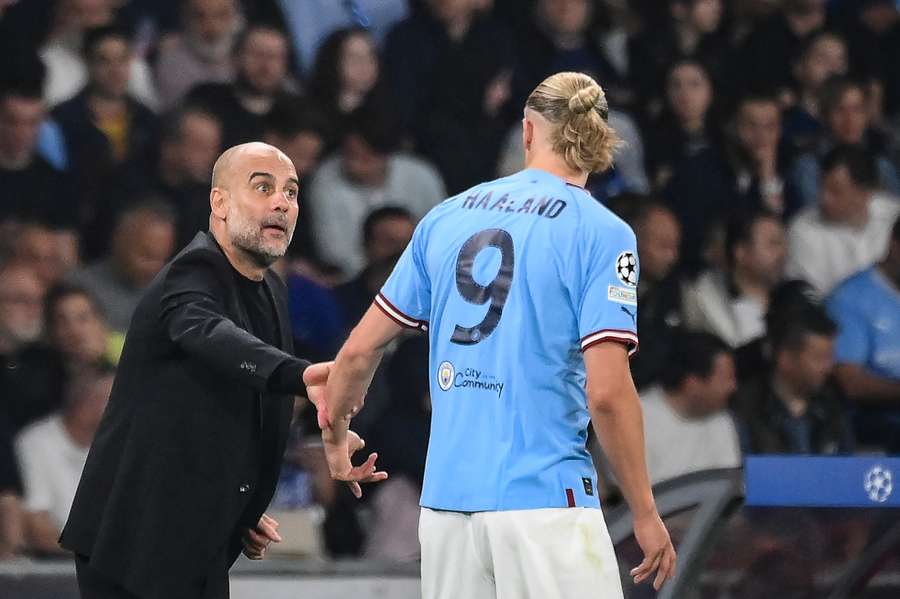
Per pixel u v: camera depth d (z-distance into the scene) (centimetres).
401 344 2531
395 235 2638
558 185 1245
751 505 1467
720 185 3075
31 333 2394
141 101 2731
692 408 2514
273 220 1310
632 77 3253
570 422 1215
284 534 2147
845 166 3047
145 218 2462
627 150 3081
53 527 2288
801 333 2656
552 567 1175
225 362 1236
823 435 2667
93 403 2339
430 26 3020
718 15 3412
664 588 1492
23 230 2470
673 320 2745
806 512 1697
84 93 2667
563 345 1207
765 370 2697
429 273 1270
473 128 2986
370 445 2470
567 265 1205
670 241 2780
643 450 1188
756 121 3130
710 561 1680
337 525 2372
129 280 2470
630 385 1185
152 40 2864
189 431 1267
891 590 1714
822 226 3062
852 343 2858
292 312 2541
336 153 2767
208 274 1297
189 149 2602
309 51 2975
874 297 2883
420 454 2483
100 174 2608
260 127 2708
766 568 1689
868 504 1430
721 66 3319
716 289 2888
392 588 1922
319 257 2722
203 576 1273
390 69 2973
